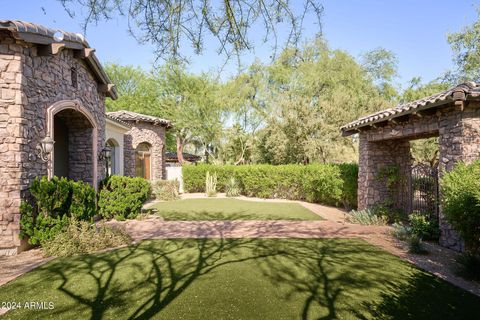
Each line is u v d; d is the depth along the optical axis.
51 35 6.31
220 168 20.12
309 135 19.58
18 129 5.93
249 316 3.46
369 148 10.05
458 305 3.77
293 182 16.27
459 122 6.27
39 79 6.56
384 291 4.18
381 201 10.02
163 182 16.73
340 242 6.94
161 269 5.00
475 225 5.12
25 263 5.32
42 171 6.68
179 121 24.23
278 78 22.69
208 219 9.98
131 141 17.28
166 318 3.40
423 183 8.70
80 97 8.44
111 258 5.60
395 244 6.79
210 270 4.97
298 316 3.47
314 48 21.56
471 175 5.45
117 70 31.08
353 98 19.53
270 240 7.09
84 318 3.40
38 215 6.14
